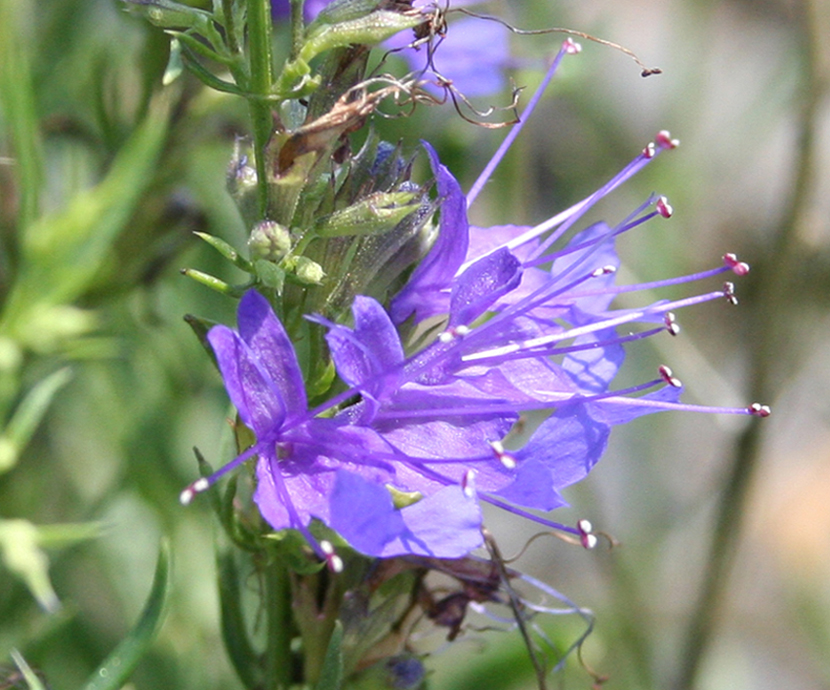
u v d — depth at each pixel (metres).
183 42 0.08
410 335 0.09
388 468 0.08
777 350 0.13
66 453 0.12
